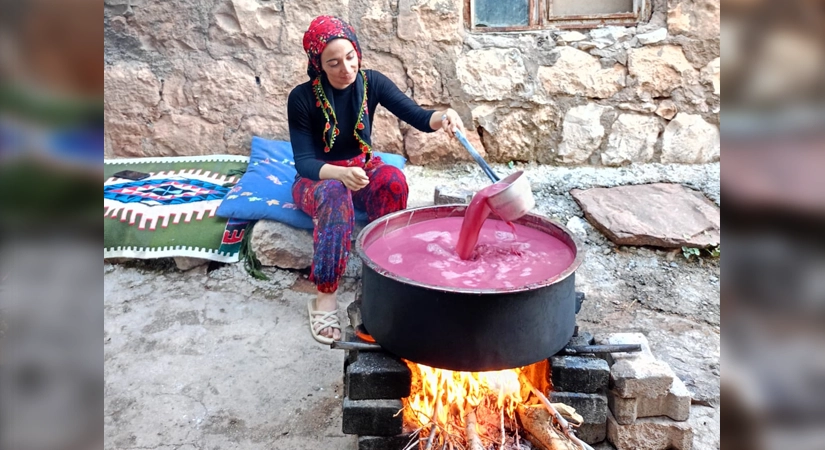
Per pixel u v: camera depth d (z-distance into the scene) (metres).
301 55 3.54
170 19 3.51
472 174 3.56
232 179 3.31
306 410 1.99
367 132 2.48
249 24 3.50
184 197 3.08
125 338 2.41
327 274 2.34
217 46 3.55
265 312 2.60
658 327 2.41
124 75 3.58
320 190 2.36
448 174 3.57
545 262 1.59
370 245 1.70
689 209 3.04
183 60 3.57
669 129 3.52
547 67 3.49
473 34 3.51
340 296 2.69
